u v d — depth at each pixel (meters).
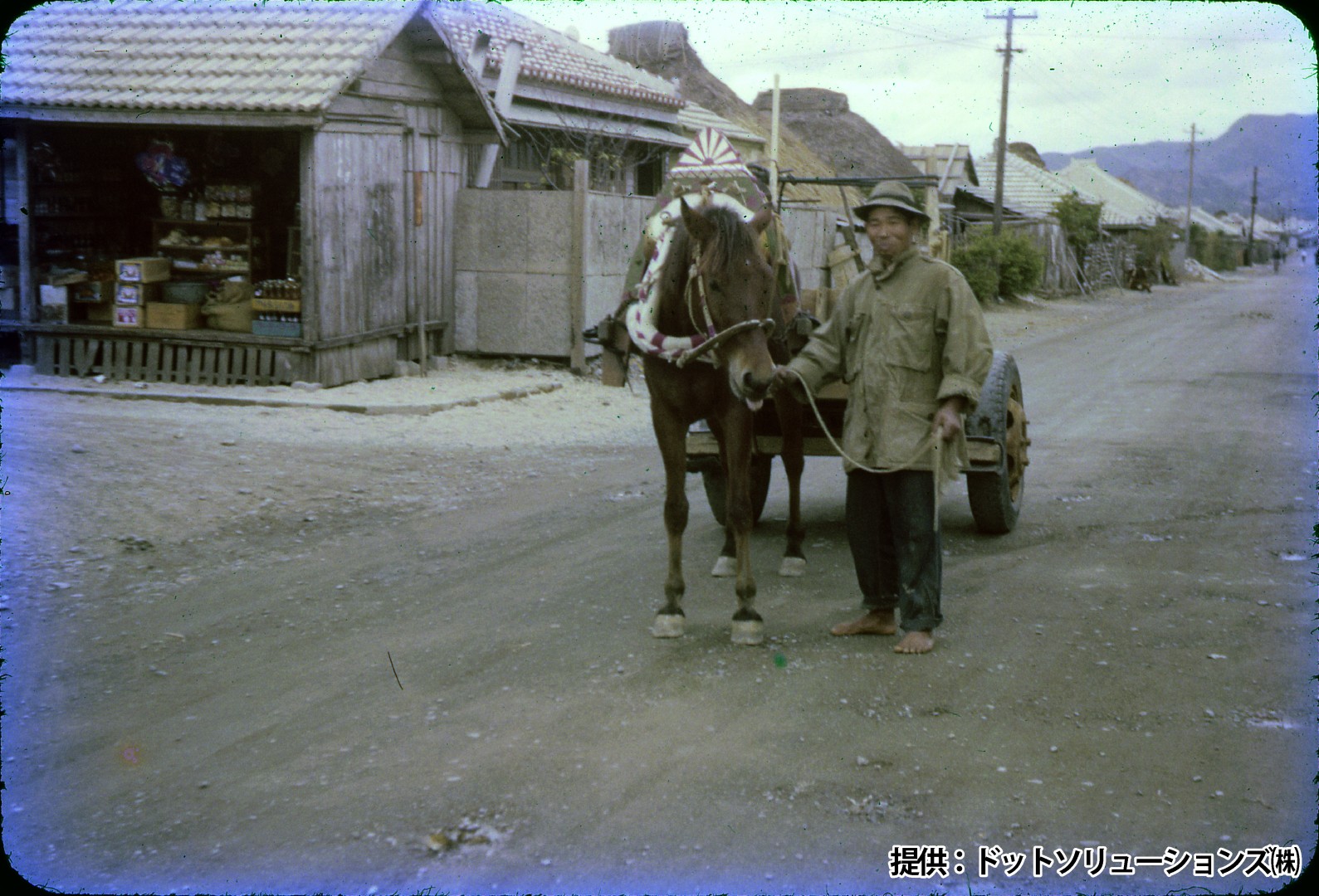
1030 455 10.17
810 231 17.77
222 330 12.71
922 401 5.23
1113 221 58.81
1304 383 15.48
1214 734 4.30
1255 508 8.02
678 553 5.49
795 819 3.69
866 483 5.39
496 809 3.76
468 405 12.09
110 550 6.67
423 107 13.99
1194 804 3.78
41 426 9.36
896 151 38.91
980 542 7.21
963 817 3.71
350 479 8.65
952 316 5.14
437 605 5.95
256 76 12.30
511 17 21.03
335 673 4.99
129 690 4.79
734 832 3.61
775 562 6.86
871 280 5.32
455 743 4.26
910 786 3.91
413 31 13.48
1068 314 32.44
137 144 14.10
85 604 5.84
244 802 3.82
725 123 24.45
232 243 13.33
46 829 3.65
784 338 6.14
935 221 8.57
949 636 5.43
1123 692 4.71
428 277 14.37
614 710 4.56
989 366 5.17
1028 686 4.79
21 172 12.65
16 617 5.60
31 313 12.88
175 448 9.03
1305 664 5.01
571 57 20.59
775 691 4.75
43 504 7.30
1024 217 42.53
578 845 3.54
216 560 6.67
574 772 4.02
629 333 5.49
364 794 3.87
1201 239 82.31
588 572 6.57
